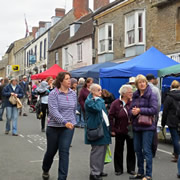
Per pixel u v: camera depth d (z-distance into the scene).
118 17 20.19
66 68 29.56
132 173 6.00
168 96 6.85
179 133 6.64
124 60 18.95
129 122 5.86
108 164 6.84
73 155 7.55
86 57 24.92
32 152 7.91
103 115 5.56
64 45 30.19
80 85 11.93
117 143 6.00
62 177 5.08
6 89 10.25
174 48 15.26
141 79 5.46
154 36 16.81
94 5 30.11
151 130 5.39
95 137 5.45
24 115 16.59
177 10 15.16
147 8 17.39
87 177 5.82
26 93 16.77
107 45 21.23
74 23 28.42
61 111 5.20
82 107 8.85
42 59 37.75
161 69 10.09
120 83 15.80
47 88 10.93
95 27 23.30
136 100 5.53
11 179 5.68
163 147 8.52
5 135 10.37
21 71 49.38
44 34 36.91
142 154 5.61
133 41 18.53
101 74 10.95
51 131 5.25
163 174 6.00
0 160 7.05
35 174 5.99
